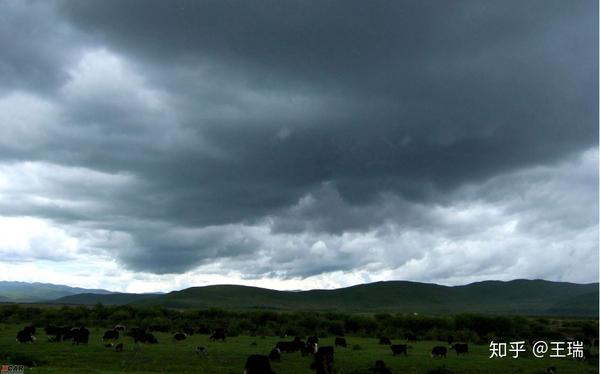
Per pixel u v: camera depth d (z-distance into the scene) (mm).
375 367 40844
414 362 46906
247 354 48438
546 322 111750
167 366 40656
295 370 40938
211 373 38188
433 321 97750
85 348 49000
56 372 33188
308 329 87312
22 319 96750
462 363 47156
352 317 99938
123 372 35875
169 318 106062
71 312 103188
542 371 43844
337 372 40312
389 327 96062
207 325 91375
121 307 111562
